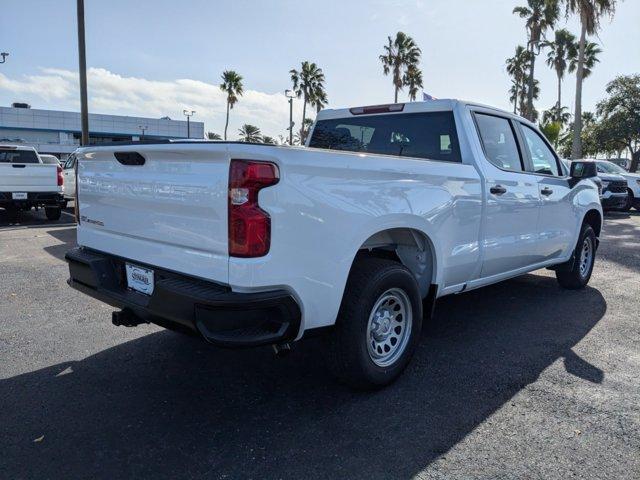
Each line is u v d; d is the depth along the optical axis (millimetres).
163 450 2807
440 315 5246
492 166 4469
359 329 3246
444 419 3148
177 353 4172
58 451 2785
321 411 3246
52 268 7109
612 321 5086
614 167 17406
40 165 11969
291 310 2842
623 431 3029
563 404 3350
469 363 4012
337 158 3016
